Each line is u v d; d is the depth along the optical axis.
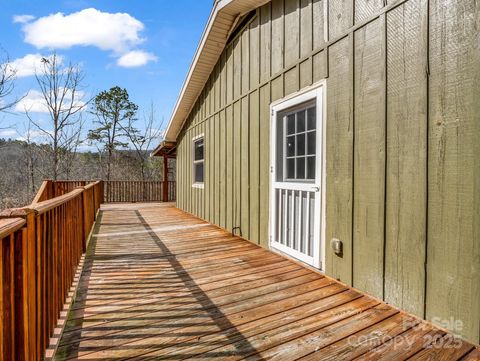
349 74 2.74
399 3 2.28
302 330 1.98
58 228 2.13
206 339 1.88
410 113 2.20
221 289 2.71
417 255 2.14
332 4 2.95
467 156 1.85
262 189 4.29
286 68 3.69
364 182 2.59
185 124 8.73
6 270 1.15
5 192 15.57
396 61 2.30
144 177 21.88
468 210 1.84
